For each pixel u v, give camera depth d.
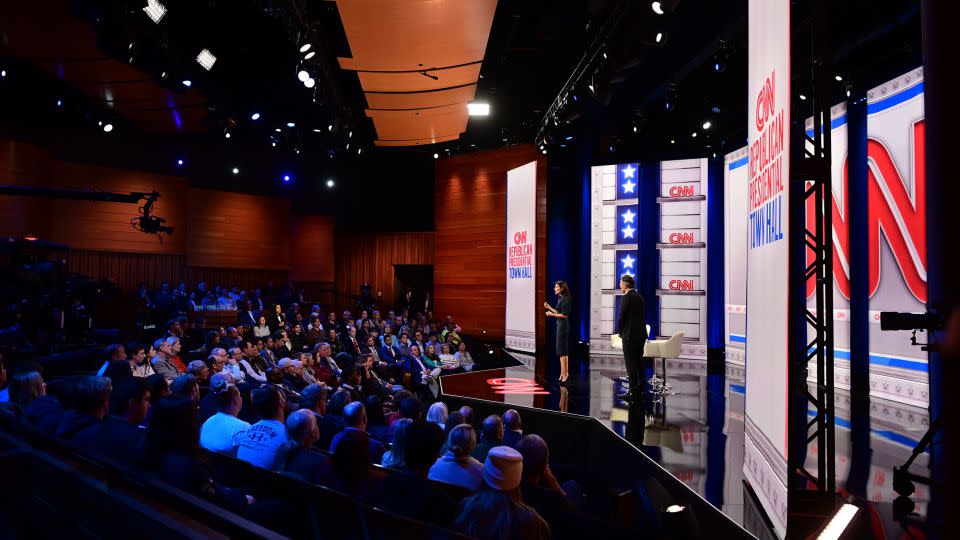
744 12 7.21
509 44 9.77
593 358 12.62
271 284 17.75
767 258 3.58
